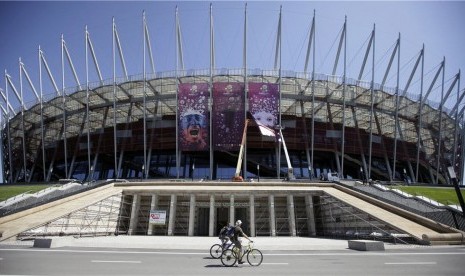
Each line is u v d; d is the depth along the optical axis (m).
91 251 17.80
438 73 70.75
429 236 22.14
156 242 23.88
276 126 60.19
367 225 28.14
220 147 62.84
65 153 67.31
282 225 36.75
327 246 21.45
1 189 48.19
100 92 69.19
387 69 71.19
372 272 12.19
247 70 67.50
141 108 69.44
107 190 36.69
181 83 64.69
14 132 80.69
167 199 37.78
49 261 13.91
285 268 13.04
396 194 38.22
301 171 65.62
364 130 70.88
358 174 68.56
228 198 37.19
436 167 75.38
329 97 68.19
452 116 78.12
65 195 32.66
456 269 12.91
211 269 12.71
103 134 70.06
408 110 72.81
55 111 74.19
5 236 22.34
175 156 67.06
